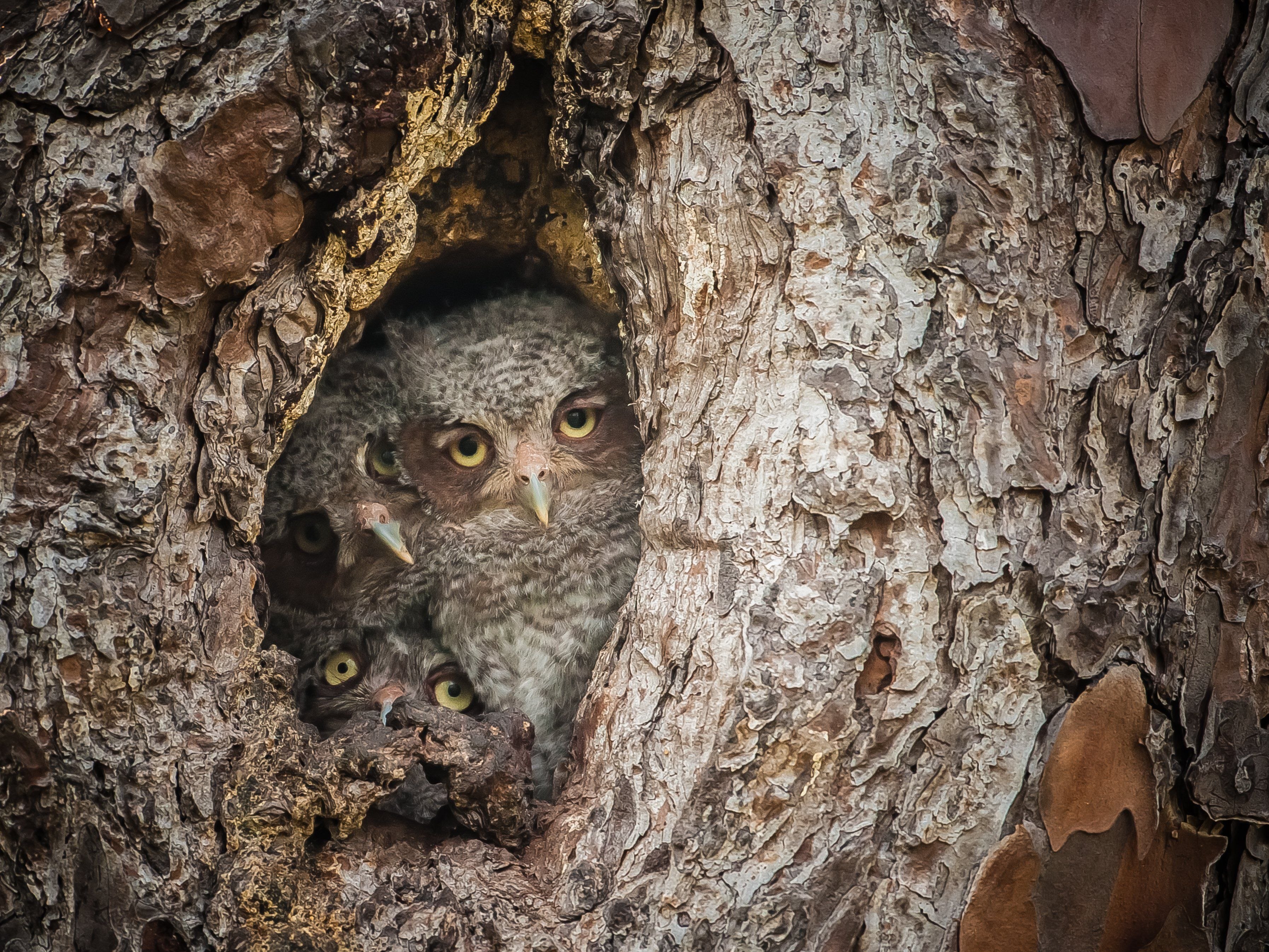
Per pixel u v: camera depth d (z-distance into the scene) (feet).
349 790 13.67
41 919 13.66
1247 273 13.71
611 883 13.67
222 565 13.71
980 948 13.65
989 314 13.69
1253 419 13.73
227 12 13.66
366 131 13.69
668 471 13.75
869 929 13.65
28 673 13.65
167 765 13.66
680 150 13.74
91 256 13.66
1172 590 13.70
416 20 13.67
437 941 13.66
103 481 13.66
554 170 13.91
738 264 13.71
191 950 13.65
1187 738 13.70
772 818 13.66
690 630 13.70
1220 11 13.71
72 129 13.66
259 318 13.71
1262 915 13.74
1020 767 13.66
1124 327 13.70
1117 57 13.69
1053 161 13.69
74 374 13.66
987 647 13.67
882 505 13.67
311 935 13.65
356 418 13.99
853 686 13.66
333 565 13.99
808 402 13.70
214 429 13.70
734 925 13.65
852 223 13.70
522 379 14.01
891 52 13.70
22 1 13.66
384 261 13.76
